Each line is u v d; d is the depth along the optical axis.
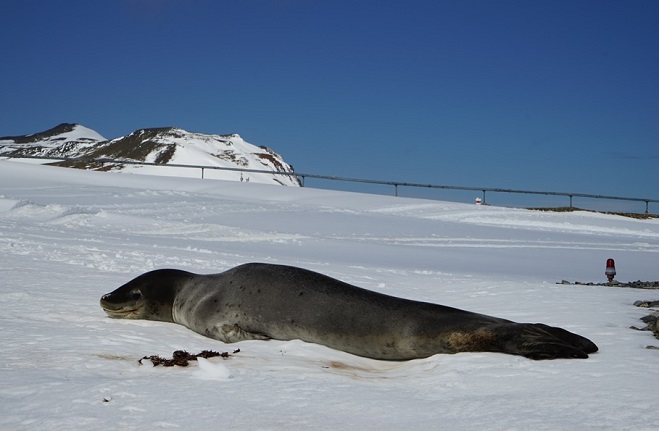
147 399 4.18
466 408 4.05
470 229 30.75
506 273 18.56
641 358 5.25
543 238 29.89
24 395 4.24
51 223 22.77
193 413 3.91
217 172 184.75
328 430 3.63
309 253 19.67
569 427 3.62
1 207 24.09
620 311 8.24
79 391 4.32
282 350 6.03
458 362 5.30
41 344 5.81
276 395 4.35
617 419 3.73
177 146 192.12
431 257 21.17
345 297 6.36
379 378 5.06
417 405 4.15
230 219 27.55
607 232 36.19
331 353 6.00
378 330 5.98
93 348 5.73
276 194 39.66
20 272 10.85
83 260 13.08
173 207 29.47
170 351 5.88
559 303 9.23
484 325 5.70
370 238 25.62
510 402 4.14
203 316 6.80
